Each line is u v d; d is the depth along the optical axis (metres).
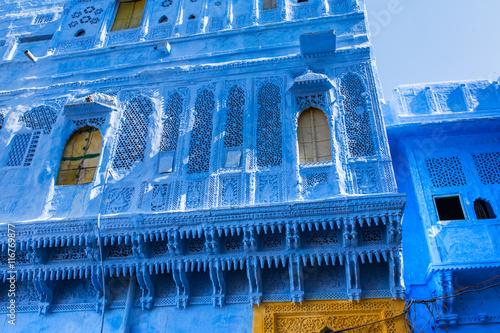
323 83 7.67
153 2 10.43
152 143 7.92
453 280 6.78
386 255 6.43
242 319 6.61
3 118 8.83
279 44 8.77
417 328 6.67
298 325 6.47
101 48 9.66
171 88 8.55
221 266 6.75
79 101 8.30
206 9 10.01
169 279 7.17
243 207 6.67
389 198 6.34
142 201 7.28
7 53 10.41
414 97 8.53
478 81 8.54
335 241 6.61
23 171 8.05
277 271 6.90
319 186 6.89
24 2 11.94
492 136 7.89
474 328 6.51
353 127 7.39
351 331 6.27
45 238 7.07
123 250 7.10
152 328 6.77
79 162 8.11
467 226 7.03
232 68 8.48
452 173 7.62
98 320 6.95
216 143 7.66
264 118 7.78
